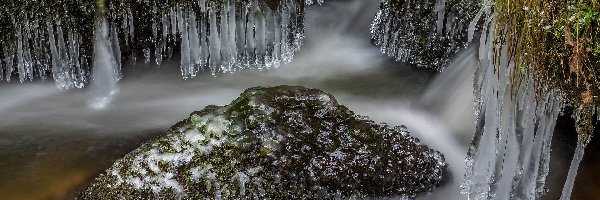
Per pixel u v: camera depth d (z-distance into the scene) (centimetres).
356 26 586
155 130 445
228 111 351
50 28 464
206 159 331
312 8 611
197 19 483
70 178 383
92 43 476
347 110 366
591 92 313
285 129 340
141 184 331
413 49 511
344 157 341
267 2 494
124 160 347
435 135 450
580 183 369
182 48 496
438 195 377
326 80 522
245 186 324
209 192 324
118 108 474
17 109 468
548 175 379
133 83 505
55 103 479
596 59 304
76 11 460
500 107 350
